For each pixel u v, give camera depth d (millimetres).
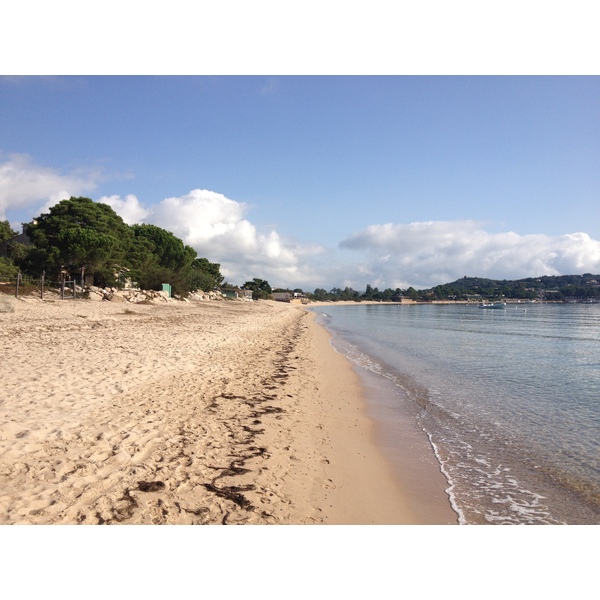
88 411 8281
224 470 6551
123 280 48281
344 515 5793
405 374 18219
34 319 22062
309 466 7301
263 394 11617
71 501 5090
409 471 7777
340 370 17688
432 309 126250
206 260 105625
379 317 76938
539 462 8516
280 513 5543
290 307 111188
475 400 13727
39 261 39094
